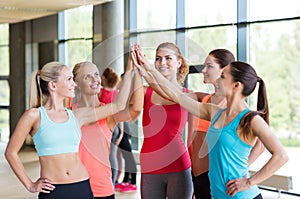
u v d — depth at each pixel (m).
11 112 11.66
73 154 2.78
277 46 6.80
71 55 10.48
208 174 2.72
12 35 11.62
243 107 2.59
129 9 8.46
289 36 6.68
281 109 7.13
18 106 11.54
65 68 2.79
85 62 2.84
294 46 6.73
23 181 2.74
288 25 6.63
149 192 3.06
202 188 3.03
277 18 6.62
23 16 10.40
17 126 2.74
